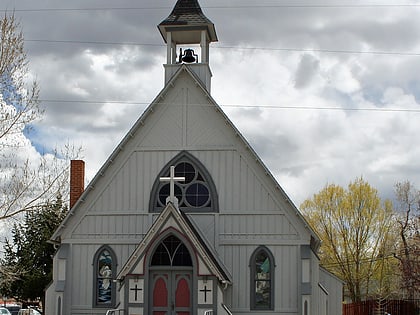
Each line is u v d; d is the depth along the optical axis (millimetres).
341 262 61844
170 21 33406
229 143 31531
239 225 30922
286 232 30703
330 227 62438
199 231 30797
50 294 31188
